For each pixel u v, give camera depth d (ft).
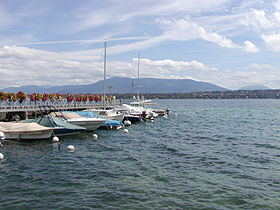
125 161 64.44
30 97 164.25
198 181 50.11
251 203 41.11
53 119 97.30
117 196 42.88
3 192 44.57
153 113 184.34
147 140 96.22
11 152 73.72
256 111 297.33
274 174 55.16
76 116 113.70
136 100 236.22
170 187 46.91
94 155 70.79
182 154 72.69
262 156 70.90
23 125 88.58
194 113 262.88
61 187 46.78
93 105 204.85
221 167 59.82
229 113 263.08
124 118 152.25
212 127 140.56
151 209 38.70
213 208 39.22
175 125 148.97
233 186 47.80
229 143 91.35
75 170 56.70
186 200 41.73
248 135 111.04
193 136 107.34
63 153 72.90
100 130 119.96
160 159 66.64
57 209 38.50
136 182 49.26
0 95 142.61
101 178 51.44
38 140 89.40
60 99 183.42
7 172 55.42
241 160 66.39
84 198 42.16
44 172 55.42
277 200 42.32
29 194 43.75
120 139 97.40
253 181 50.67
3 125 90.02
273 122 169.58
